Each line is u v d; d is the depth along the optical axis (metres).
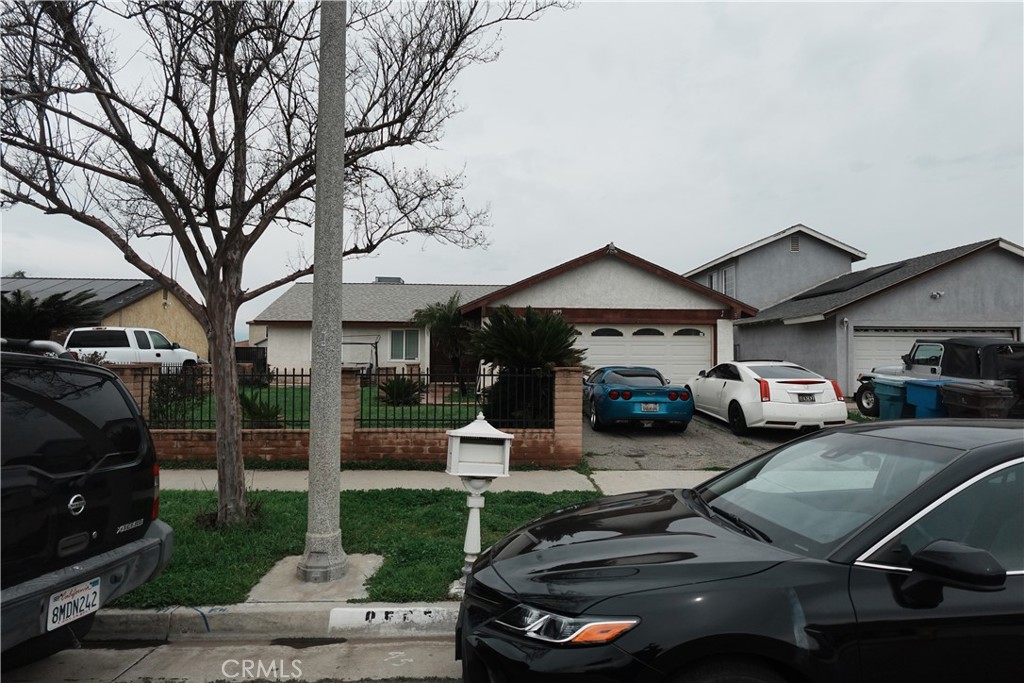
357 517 6.39
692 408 11.97
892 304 18.06
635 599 2.52
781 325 21.67
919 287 18.06
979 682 2.41
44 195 5.35
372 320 24.14
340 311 5.14
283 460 8.99
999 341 11.56
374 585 4.77
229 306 5.91
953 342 12.26
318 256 5.07
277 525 5.98
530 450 9.20
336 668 3.89
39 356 3.35
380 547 5.58
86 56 5.36
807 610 2.43
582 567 2.80
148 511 3.96
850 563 2.56
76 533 3.35
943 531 2.63
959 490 2.70
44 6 5.16
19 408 3.15
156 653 4.09
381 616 4.39
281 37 6.11
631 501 3.87
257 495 7.09
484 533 5.96
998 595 2.47
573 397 9.25
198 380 10.03
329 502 4.99
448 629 4.41
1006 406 10.13
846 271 24.91
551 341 9.72
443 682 3.74
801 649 2.37
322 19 5.08
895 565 2.54
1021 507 2.70
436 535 5.94
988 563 2.31
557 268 15.90
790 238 24.84
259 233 6.02
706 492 3.83
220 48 5.73
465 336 19.30
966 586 2.35
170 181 5.49
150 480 3.99
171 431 8.95
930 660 2.40
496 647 2.67
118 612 4.34
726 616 2.42
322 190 5.06
